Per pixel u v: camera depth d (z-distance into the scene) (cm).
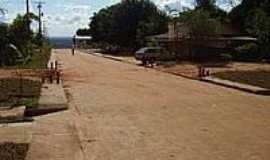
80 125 1526
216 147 1184
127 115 1720
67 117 1702
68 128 1477
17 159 1055
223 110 1827
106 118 1658
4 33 5141
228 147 1183
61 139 1302
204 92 2494
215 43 5681
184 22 5538
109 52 9044
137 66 4928
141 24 8050
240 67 4450
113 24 8812
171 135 1341
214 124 1513
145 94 2397
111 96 2316
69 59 6612
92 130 1434
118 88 2709
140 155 1109
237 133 1361
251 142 1239
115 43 8956
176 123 1538
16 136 1345
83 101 2128
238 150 1149
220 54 5666
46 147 1199
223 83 2892
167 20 7869
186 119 1616
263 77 3303
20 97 2181
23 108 1836
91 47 13800
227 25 6662
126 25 8656
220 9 7962
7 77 3381
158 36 6725
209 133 1365
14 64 5072
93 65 5103
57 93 2392
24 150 1152
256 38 5784
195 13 5512
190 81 3192
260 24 5284
